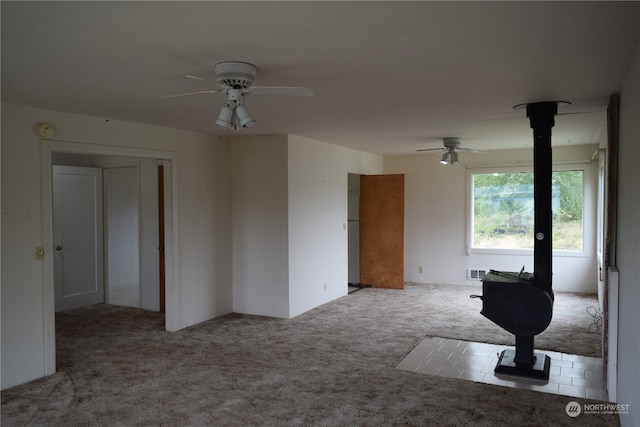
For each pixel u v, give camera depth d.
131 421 3.20
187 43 2.43
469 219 7.95
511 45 2.49
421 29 2.24
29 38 2.34
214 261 5.88
